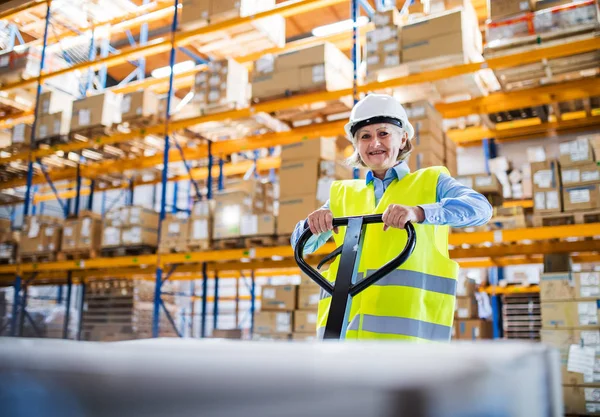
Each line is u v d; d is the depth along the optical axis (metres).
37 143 8.42
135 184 10.26
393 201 1.95
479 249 5.38
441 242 1.95
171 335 8.41
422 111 5.41
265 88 6.29
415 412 0.20
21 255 8.16
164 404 0.21
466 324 5.73
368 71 5.63
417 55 5.34
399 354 0.27
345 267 1.58
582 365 4.39
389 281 1.78
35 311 9.05
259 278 11.52
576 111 6.07
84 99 7.75
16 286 8.20
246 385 0.21
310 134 6.76
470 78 5.37
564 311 4.56
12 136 8.69
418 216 1.62
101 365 0.23
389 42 5.54
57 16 8.86
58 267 7.72
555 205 4.74
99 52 11.71
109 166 8.66
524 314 6.79
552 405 0.39
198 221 6.62
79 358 0.24
